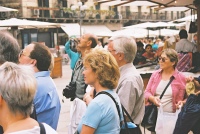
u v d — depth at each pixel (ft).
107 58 8.14
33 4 115.14
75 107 10.03
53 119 9.85
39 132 6.09
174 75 13.00
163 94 12.91
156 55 32.37
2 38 8.79
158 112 12.65
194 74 19.44
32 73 6.38
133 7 149.28
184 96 12.98
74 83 15.33
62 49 97.71
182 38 28.58
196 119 12.23
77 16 125.70
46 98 9.61
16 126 6.06
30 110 6.28
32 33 110.11
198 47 30.27
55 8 119.14
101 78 8.04
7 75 6.05
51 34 117.50
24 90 6.03
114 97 8.06
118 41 10.23
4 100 6.04
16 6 111.86
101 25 138.00
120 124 8.24
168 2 36.78
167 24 81.25
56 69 53.11
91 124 7.59
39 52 10.00
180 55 21.01
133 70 10.33
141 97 10.47
